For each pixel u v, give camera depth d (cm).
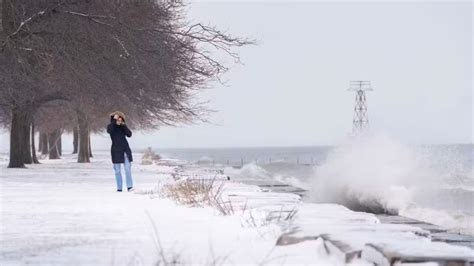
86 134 17888
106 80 9575
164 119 12275
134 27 9350
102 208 4678
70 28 9006
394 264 2178
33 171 11462
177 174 10075
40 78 9769
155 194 6044
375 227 3138
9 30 9031
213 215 4088
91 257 2578
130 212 4375
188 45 10225
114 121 6506
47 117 17275
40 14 8994
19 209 4622
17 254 2672
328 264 2389
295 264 2395
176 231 3347
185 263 2397
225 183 7444
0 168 12612
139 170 12456
